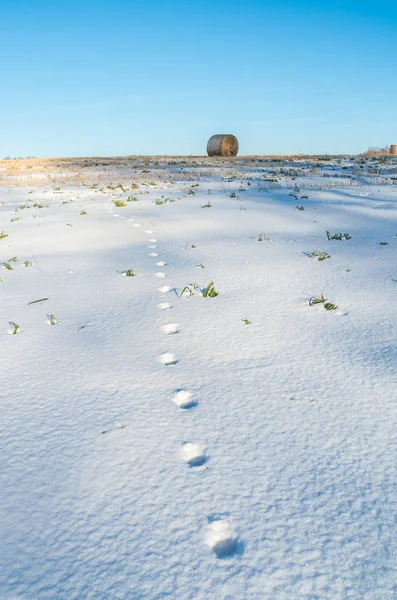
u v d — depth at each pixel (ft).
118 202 46.68
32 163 130.52
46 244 30.73
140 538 7.54
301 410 11.01
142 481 8.79
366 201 47.11
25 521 7.88
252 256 25.73
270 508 8.12
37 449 9.73
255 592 6.61
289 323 16.20
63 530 7.71
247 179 72.49
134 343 14.82
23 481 8.80
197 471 9.05
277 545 7.38
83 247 29.53
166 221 37.76
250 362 13.43
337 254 25.48
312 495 8.40
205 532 7.65
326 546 7.34
